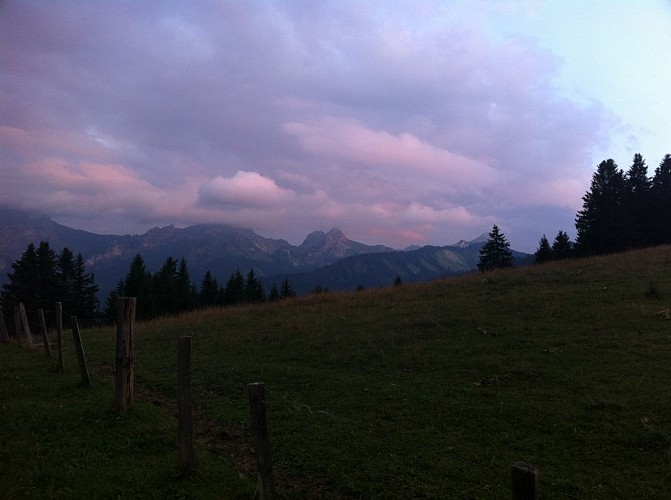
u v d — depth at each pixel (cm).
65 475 535
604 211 5150
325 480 544
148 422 723
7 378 1022
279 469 575
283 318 1705
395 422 708
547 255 5738
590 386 798
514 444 616
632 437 611
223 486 521
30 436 655
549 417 688
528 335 1152
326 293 2389
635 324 1161
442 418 712
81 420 721
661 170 5400
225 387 934
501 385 842
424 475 542
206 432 703
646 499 480
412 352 1091
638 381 802
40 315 1323
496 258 5788
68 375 1052
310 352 1173
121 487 511
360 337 1265
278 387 915
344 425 702
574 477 528
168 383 978
